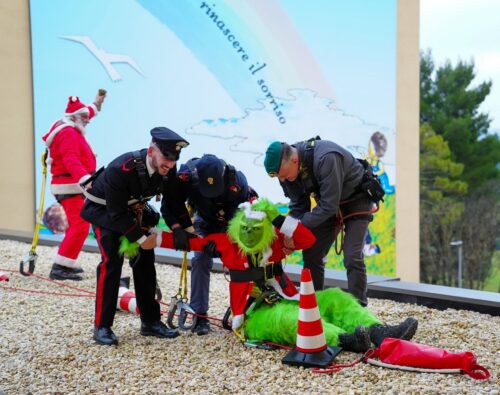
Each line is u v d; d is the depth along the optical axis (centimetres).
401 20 1580
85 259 921
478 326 570
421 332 548
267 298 489
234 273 494
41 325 577
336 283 714
